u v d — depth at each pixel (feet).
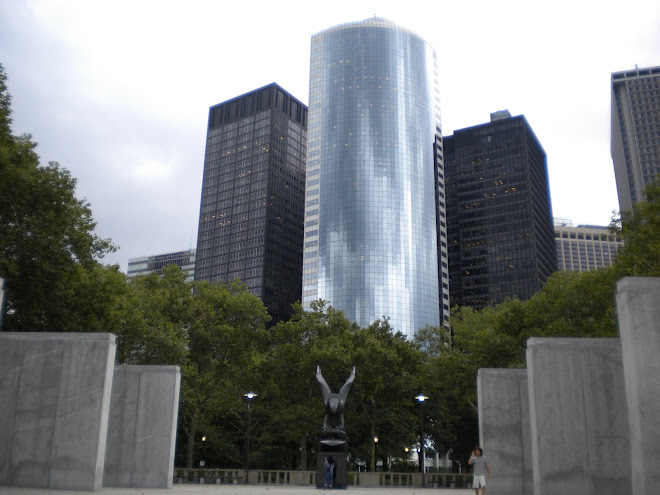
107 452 100.12
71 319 117.60
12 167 100.12
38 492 71.41
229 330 187.32
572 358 86.99
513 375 111.34
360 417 192.34
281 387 191.83
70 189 113.70
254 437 203.82
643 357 63.26
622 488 82.58
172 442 101.09
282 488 119.65
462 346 223.51
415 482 158.61
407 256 625.82
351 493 103.76
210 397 192.54
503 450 107.96
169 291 200.44
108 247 127.54
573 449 84.02
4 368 82.64
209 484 146.20
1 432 80.53
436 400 211.61
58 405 81.35
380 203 636.48
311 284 637.30
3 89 107.65
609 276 136.67
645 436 61.46
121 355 158.51
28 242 103.04
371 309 602.44
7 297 108.17
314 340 191.01
